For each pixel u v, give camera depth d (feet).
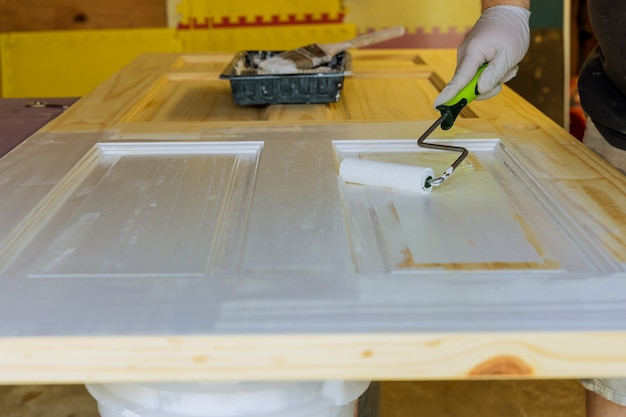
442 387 6.36
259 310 2.30
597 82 4.39
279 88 5.01
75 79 10.25
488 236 2.87
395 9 9.95
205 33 10.03
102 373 2.21
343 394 3.12
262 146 3.92
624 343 2.19
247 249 2.72
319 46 5.60
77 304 2.35
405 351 2.19
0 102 5.75
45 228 2.98
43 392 6.27
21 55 10.14
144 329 2.20
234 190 3.41
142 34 10.07
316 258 2.64
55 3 10.04
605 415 3.89
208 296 2.39
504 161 3.77
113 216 3.09
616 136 4.32
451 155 3.88
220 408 2.97
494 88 4.17
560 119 9.76
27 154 3.83
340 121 4.42
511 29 4.16
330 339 2.17
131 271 2.59
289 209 3.08
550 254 2.71
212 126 4.32
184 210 3.15
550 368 2.21
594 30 4.17
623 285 2.45
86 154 3.82
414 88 5.64
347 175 3.42
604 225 2.93
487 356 2.20
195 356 2.19
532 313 2.27
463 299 2.35
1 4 10.03
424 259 2.67
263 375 2.20
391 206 3.18
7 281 2.51
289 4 9.89
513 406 6.10
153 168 3.71
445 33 10.08
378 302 2.34
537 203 3.21
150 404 3.04
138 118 4.83
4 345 2.18
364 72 6.07
